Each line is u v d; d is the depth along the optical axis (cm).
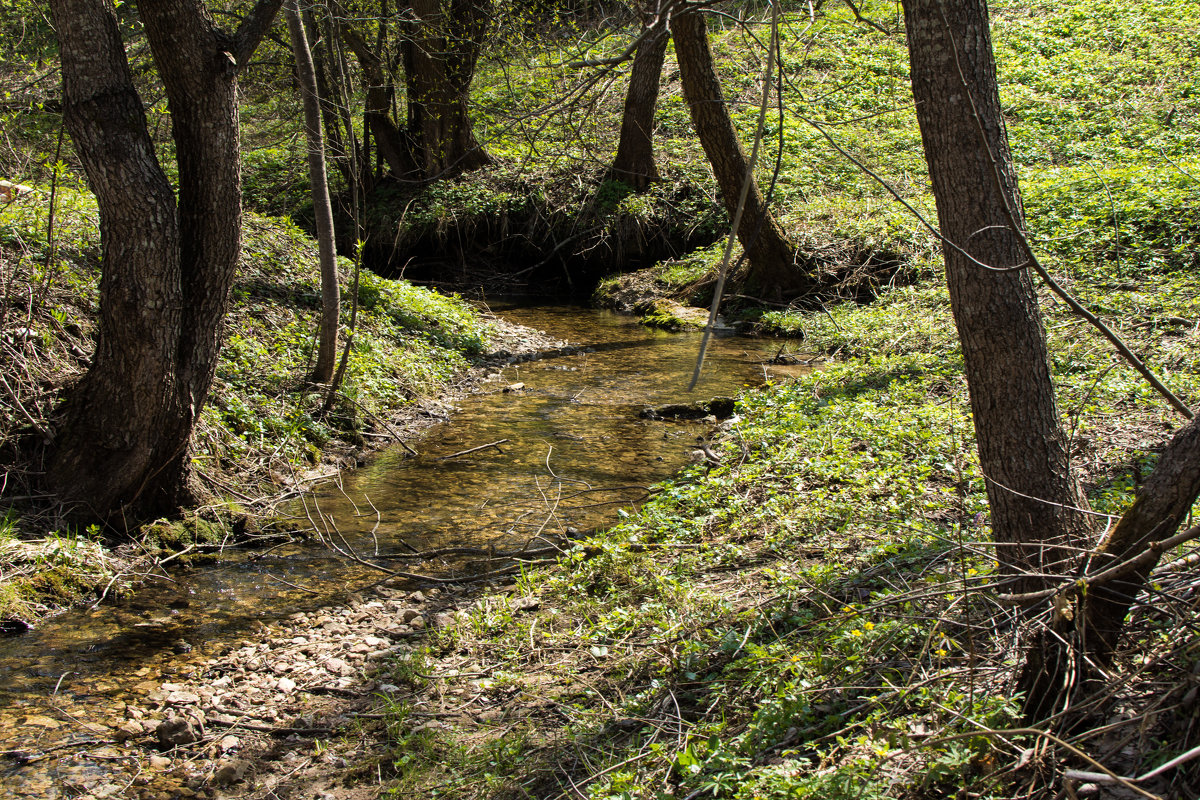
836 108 2306
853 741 360
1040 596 349
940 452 738
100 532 676
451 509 806
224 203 682
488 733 458
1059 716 311
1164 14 2545
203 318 697
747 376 1301
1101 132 2008
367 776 441
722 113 1580
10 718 485
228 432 854
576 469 908
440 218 2098
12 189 977
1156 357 927
